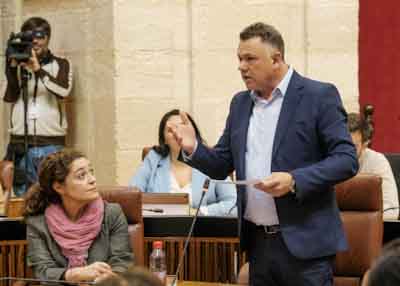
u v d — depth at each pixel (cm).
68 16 682
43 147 655
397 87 698
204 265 434
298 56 657
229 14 651
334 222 342
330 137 334
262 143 344
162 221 433
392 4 697
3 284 385
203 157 354
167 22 651
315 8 652
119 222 404
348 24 655
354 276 412
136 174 524
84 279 377
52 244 398
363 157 535
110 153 656
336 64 657
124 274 157
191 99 656
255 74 339
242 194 350
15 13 715
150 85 651
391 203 521
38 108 651
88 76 673
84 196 393
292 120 339
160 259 388
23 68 593
